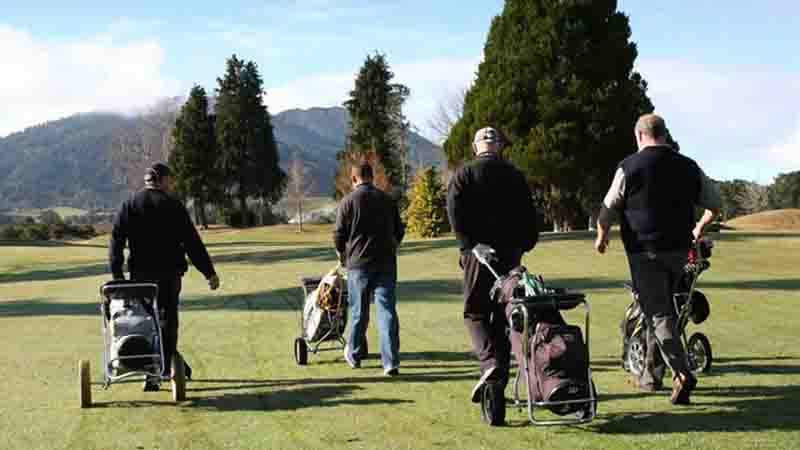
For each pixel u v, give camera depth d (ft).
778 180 257.55
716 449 16.96
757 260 64.95
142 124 337.52
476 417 20.49
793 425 18.63
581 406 18.56
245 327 38.78
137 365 23.09
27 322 43.55
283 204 376.27
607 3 122.01
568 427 19.13
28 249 123.24
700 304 22.43
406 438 18.66
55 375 28.04
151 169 25.05
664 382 23.63
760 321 35.01
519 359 19.29
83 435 19.80
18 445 19.01
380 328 26.61
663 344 21.02
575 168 117.39
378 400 22.74
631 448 17.25
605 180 121.70
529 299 18.51
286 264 80.38
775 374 24.29
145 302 24.06
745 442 17.40
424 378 25.68
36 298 58.03
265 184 279.90
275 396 23.72
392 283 26.96
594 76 120.88
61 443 19.12
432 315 40.45
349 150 254.27
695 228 22.63
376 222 26.91
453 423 19.92
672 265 21.25
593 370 25.84
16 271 89.86
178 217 24.84
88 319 44.62
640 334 23.45
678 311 22.45
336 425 20.07
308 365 28.76
